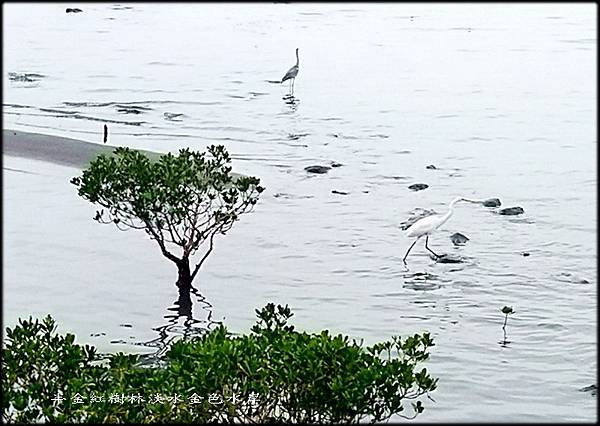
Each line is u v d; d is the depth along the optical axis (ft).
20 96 238.68
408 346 47.21
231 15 485.56
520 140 196.13
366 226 128.67
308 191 146.30
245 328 93.50
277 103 236.84
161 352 85.76
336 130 202.39
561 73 297.33
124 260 112.37
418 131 203.72
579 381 81.30
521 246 120.67
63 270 108.27
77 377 44.78
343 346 42.75
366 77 288.10
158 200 93.66
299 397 42.45
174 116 214.07
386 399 42.78
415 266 112.27
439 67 310.24
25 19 454.40
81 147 168.45
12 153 163.94
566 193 150.82
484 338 90.22
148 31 412.98
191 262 112.27
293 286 105.70
